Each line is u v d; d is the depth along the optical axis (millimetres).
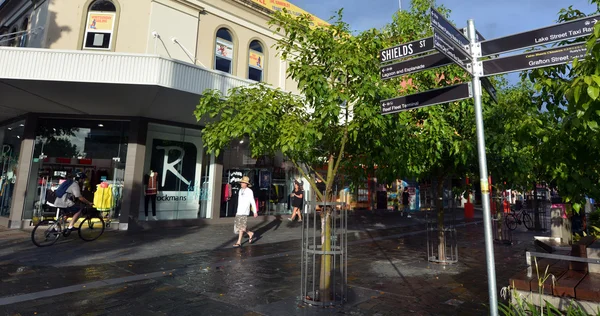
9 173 12078
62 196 8531
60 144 11547
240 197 8898
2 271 5789
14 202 10867
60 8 11211
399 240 10461
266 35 14656
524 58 2684
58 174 11391
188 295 4781
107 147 11695
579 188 2932
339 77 4398
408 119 5891
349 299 4715
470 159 6559
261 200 15039
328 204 4500
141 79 8641
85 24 11328
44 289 4895
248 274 5965
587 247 4168
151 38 11523
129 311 4152
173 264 6582
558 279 3713
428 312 4273
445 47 2533
